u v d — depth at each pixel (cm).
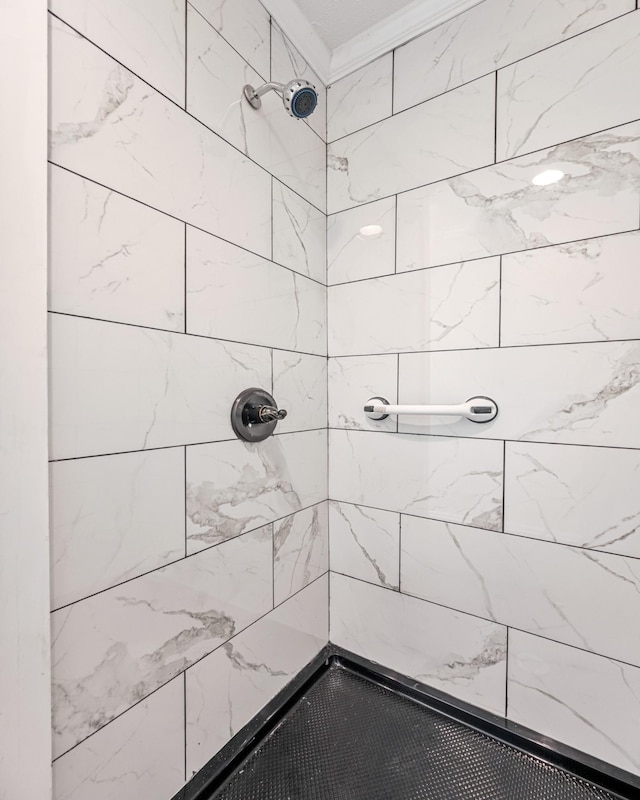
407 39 93
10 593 47
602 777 72
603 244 73
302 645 97
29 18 47
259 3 83
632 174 70
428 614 92
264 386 85
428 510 92
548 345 78
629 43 70
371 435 99
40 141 48
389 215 96
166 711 65
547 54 77
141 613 61
